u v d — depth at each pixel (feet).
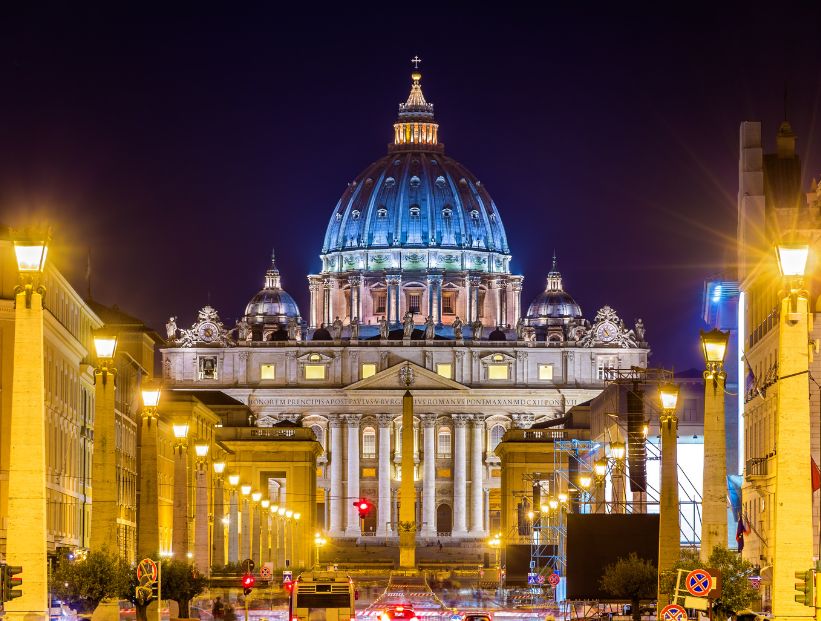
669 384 262.88
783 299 178.81
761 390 432.66
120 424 588.91
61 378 494.59
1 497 431.84
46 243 184.75
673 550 258.98
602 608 450.30
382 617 416.46
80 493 532.32
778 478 180.04
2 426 435.94
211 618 424.87
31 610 181.98
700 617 257.14
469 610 505.25
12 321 440.86
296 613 336.08
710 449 238.89
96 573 262.26
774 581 179.83
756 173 477.36
